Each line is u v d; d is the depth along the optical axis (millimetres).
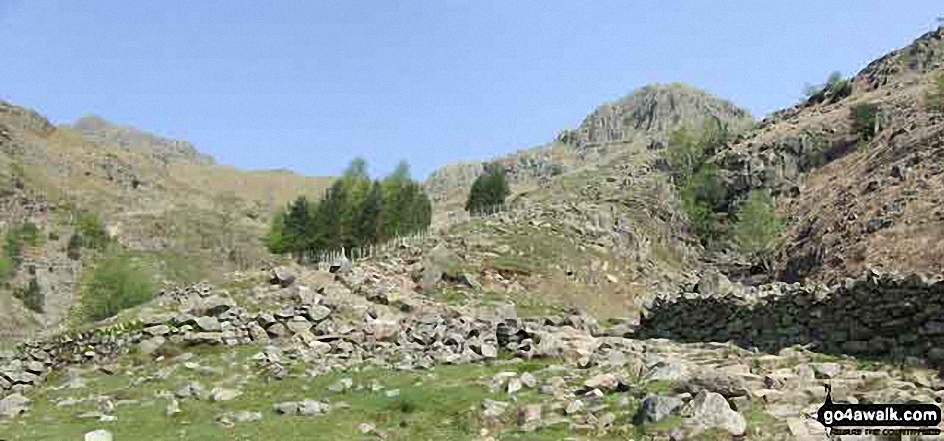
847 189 62469
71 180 176625
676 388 13914
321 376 18828
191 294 28062
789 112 107000
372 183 65812
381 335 23719
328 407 15602
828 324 19844
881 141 70625
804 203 68500
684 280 50156
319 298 26922
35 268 106938
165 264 122062
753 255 61250
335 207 57031
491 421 14086
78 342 23469
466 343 21219
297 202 61750
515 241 44062
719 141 96812
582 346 20219
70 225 134625
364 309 26781
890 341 18156
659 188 73438
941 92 71000
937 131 60750
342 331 23719
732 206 74750
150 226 144500
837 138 78312
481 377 17188
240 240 150750
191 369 20547
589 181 91125
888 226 49094
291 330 24422
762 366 17406
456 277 36875
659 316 26156
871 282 18969
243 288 28844
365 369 19578
